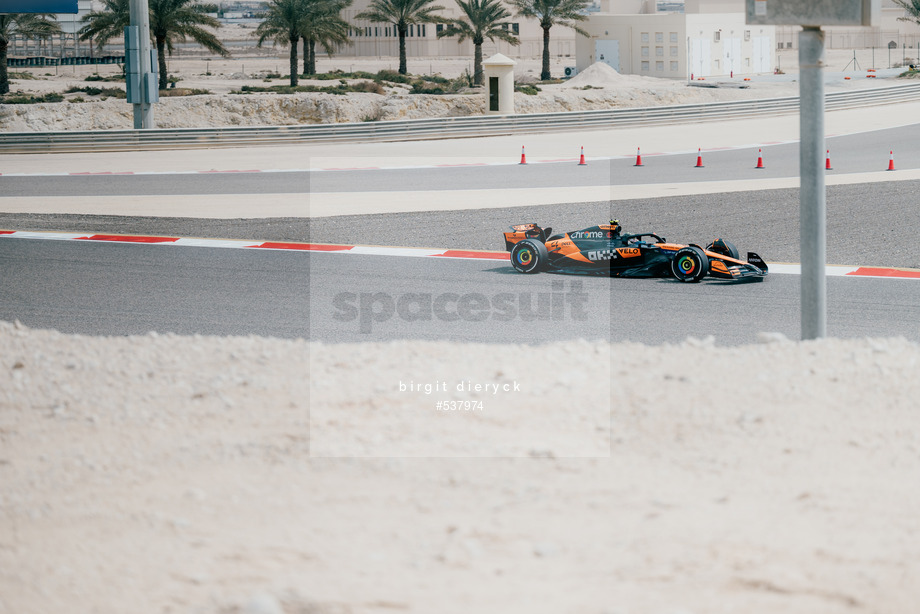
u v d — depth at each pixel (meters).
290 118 74.75
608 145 52.38
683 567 6.43
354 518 7.46
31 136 54.06
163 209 34.12
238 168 46.28
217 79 103.62
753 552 6.63
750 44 99.00
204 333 17.39
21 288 21.81
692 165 44.19
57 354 11.77
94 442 9.12
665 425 9.34
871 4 12.02
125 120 73.38
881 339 12.16
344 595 6.19
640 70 96.88
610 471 8.31
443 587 6.27
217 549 6.98
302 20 82.81
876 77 89.50
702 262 21.39
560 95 77.25
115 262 24.86
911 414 9.38
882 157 44.72
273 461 8.63
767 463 8.38
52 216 32.81
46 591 6.44
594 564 6.54
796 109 64.94
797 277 22.16
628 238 22.69
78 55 144.75
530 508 7.57
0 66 79.50
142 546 7.08
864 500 7.55
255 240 27.88
